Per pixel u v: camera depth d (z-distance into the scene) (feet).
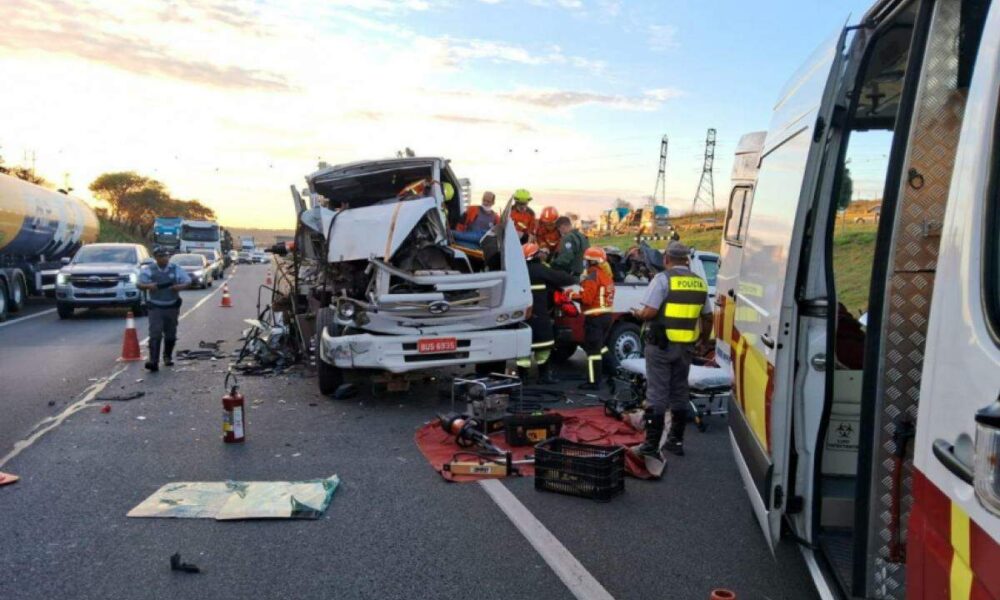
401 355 27.84
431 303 28.14
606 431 24.48
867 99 14.47
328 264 31.73
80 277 60.29
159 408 27.81
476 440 22.33
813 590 13.65
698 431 25.21
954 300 6.65
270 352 37.14
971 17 8.21
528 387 32.12
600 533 16.22
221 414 26.94
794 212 12.08
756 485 13.25
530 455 21.88
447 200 33.27
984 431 5.65
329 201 34.88
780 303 12.17
